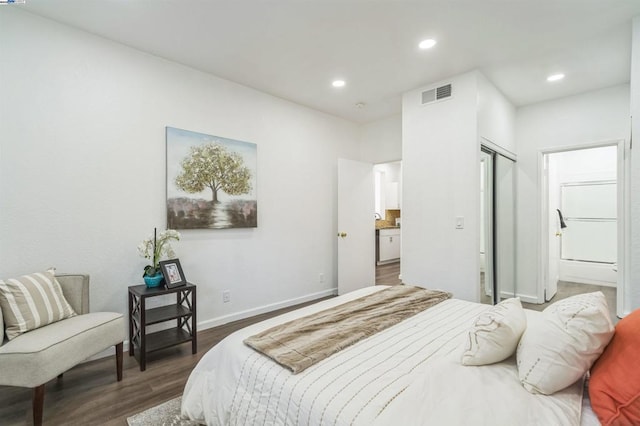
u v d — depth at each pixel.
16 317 1.84
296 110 4.09
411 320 1.83
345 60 2.97
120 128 2.67
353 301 2.18
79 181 2.46
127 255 2.70
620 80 3.37
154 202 2.86
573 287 5.09
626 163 3.40
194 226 3.09
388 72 3.20
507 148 3.88
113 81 2.64
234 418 1.35
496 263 3.69
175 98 3.00
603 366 1.06
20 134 2.22
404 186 3.67
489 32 2.51
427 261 3.44
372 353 1.41
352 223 4.67
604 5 2.17
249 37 2.59
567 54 2.85
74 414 1.83
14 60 2.20
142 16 2.31
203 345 2.82
